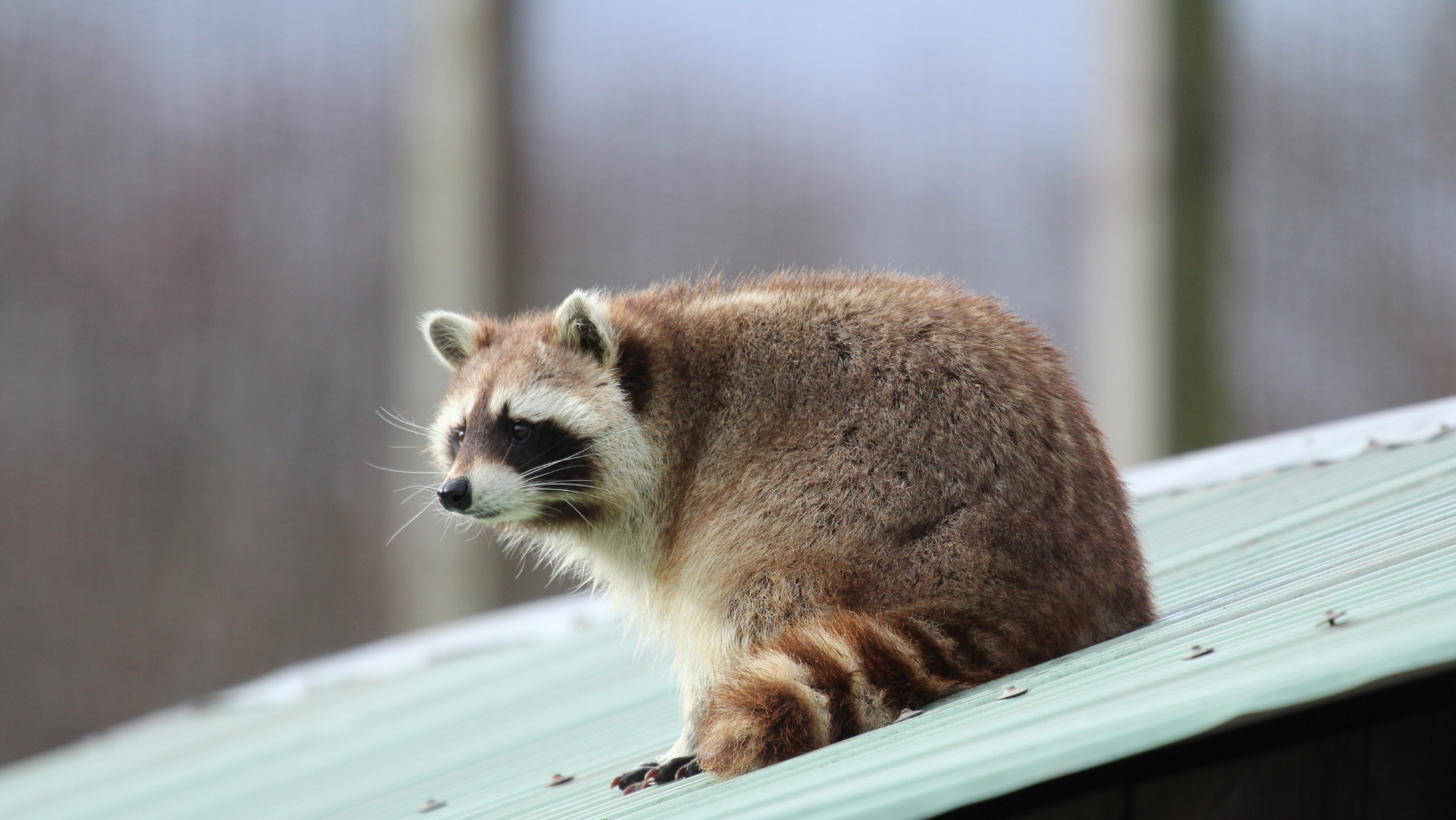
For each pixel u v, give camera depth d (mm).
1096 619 7230
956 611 6996
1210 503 11344
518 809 8195
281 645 26109
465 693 14609
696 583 8000
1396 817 5090
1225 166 21219
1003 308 8375
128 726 20922
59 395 26656
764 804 5488
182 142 28016
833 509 7449
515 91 24953
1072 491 7363
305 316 27516
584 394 9164
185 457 26766
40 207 27234
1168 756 5105
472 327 10570
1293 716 5062
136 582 26250
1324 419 26469
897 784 4805
